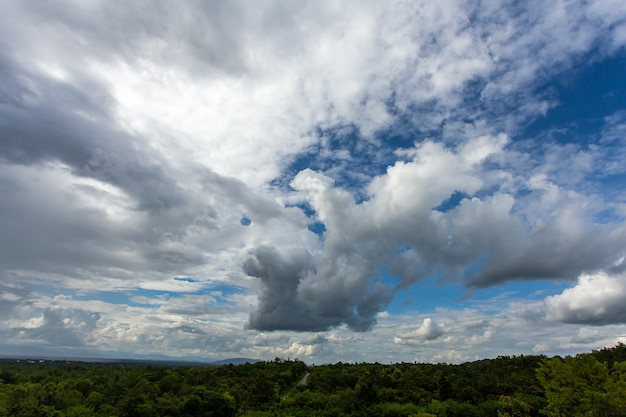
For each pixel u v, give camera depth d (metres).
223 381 105.31
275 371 132.88
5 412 68.25
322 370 145.25
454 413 68.38
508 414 61.38
